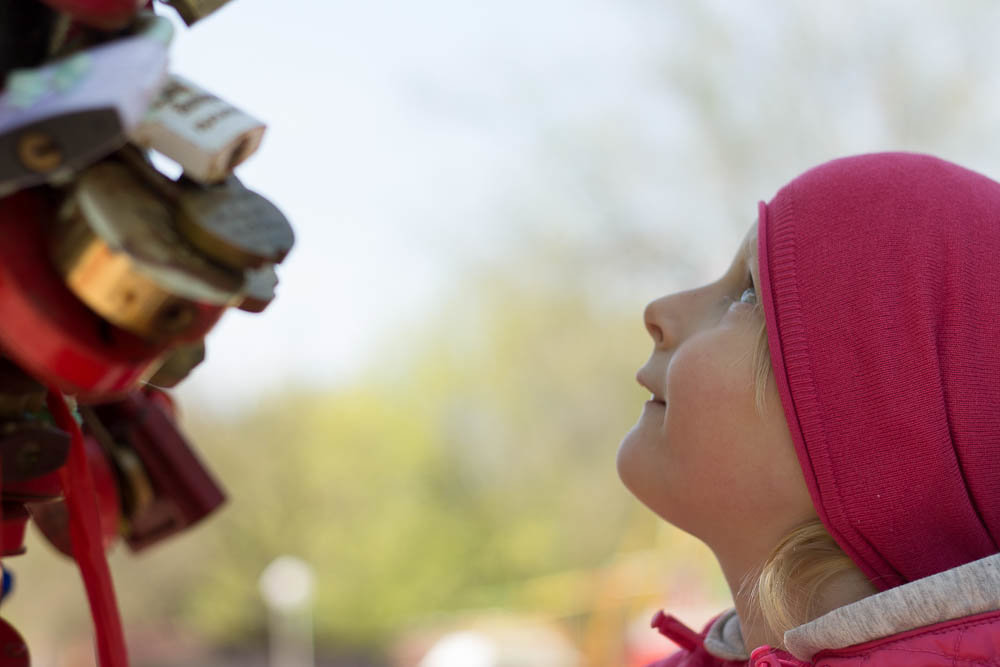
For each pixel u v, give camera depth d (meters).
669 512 0.82
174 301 0.35
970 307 0.74
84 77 0.33
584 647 6.51
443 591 15.63
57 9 0.36
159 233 0.35
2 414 0.40
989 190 0.80
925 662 0.63
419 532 15.84
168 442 0.67
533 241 9.99
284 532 15.98
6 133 0.31
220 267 0.36
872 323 0.74
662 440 0.82
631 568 5.75
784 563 0.76
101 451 0.63
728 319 0.82
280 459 16.25
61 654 9.41
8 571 0.60
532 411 13.10
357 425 16.64
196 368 0.45
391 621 15.77
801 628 0.69
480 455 15.33
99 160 0.36
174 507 0.67
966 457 0.72
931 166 0.80
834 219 0.77
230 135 0.37
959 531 0.73
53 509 0.55
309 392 16.78
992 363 0.74
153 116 0.36
